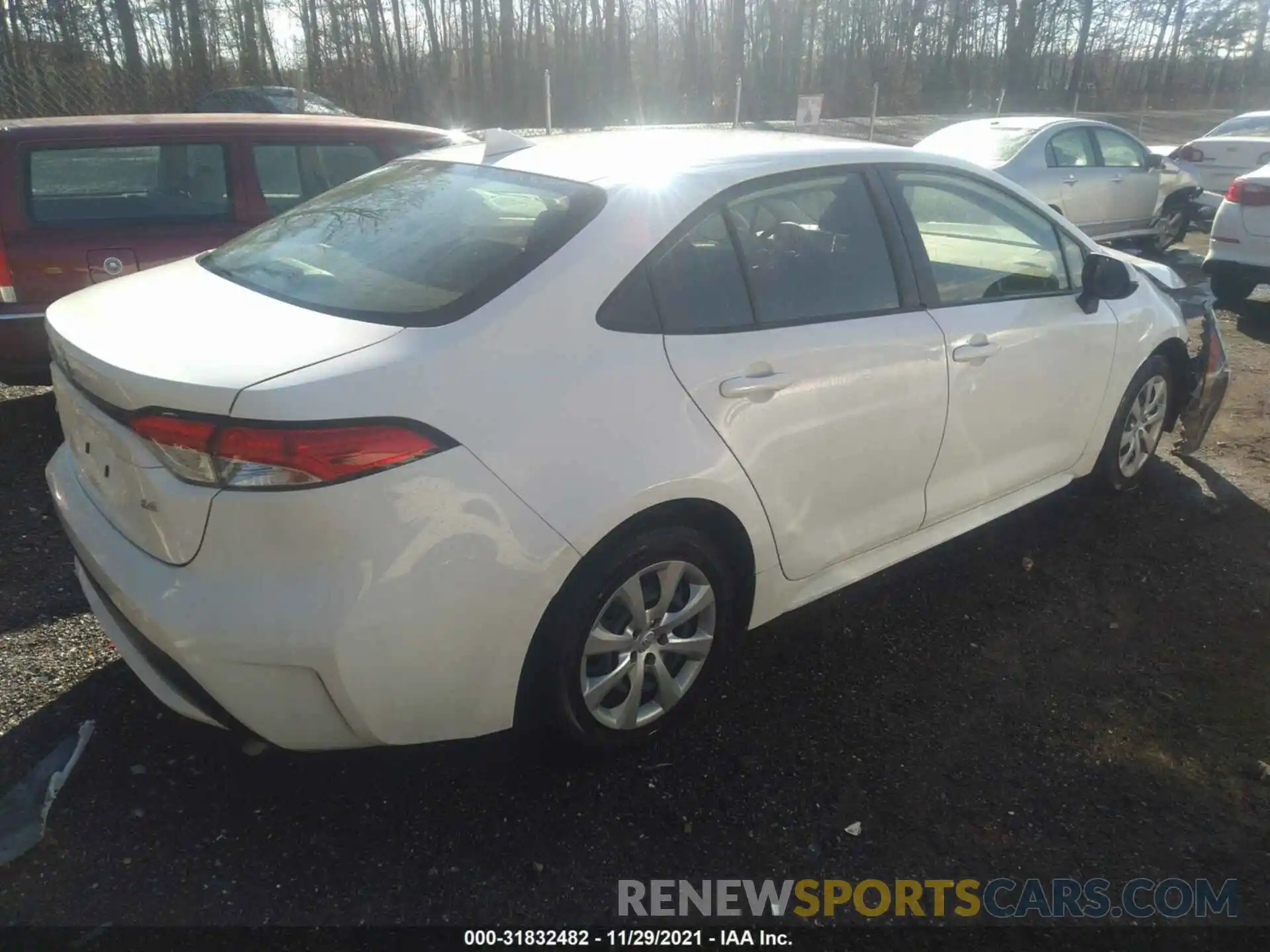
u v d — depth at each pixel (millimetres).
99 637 3209
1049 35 39750
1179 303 4672
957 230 3459
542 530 2293
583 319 2449
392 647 2156
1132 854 2506
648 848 2467
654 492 2475
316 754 2727
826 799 2650
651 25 32688
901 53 36281
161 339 2311
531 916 2260
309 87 23375
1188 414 4781
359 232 2857
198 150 5238
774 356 2771
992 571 3910
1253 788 2750
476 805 2572
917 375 3158
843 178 3139
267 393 2031
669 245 2656
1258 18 43281
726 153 3006
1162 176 11086
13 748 2680
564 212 2629
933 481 3383
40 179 4910
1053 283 3865
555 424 2330
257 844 2414
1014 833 2561
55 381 2734
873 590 3744
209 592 2115
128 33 14750
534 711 2531
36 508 4137
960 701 3084
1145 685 3207
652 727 2770
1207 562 4031
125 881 2285
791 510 2893
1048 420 3811
